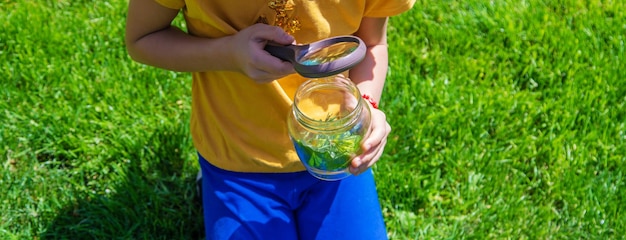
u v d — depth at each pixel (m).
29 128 2.56
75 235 2.37
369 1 1.84
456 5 3.04
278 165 1.99
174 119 2.63
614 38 2.96
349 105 1.63
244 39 1.64
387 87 2.72
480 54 2.90
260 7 1.70
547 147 2.61
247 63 1.64
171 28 1.87
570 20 3.04
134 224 2.38
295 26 1.72
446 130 2.63
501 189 2.51
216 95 1.93
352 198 2.12
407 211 2.47
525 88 2.86
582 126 2.70
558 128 2.68
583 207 2.47
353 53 1.38
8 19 2.84
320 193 2.10
